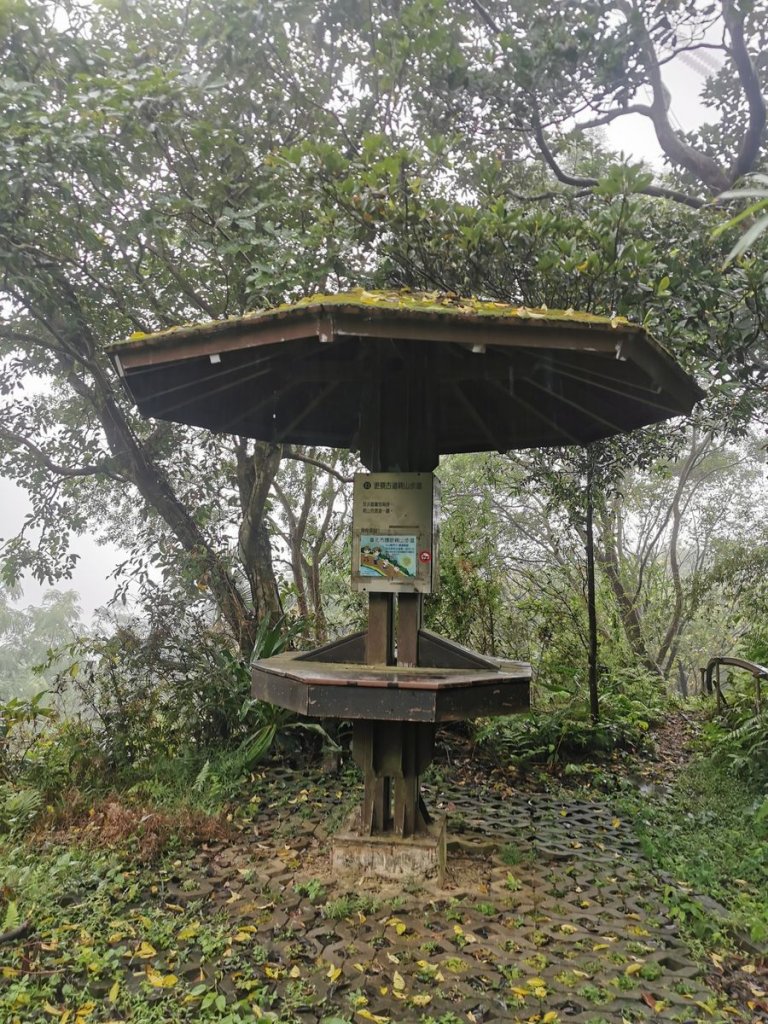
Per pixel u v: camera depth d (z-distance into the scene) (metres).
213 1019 2.67
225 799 5.31
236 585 7.93
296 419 4.80
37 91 5.24
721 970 3.19
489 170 6.11
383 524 3.96
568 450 7.39
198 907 3.62
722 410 6.33
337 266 5.96
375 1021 2.69
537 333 3.06
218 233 6.38
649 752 7.49
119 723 5.88
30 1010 2.77
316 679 3.38
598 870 4.27
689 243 5.38
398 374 4.09
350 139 6.56
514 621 8.27
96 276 6.94
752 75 5.90
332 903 3.60
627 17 5.76
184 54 6.12
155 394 3.93
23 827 4.61
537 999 2.85
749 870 4.27
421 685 3.28
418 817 4.11
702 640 16.38
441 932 3.40
